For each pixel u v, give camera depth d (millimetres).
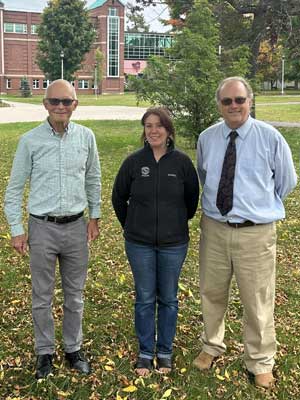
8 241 6332
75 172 3354
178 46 13508
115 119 24891
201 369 3676
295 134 17922
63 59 61375
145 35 84875
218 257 3494
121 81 79188
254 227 3336
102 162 12391
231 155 3311
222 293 3633
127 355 3832
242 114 3238
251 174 3297
